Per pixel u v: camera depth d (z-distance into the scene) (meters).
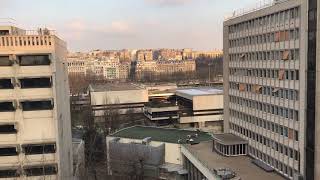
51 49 61.72
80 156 98.81
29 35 61.06
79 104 182.38
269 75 75.75
